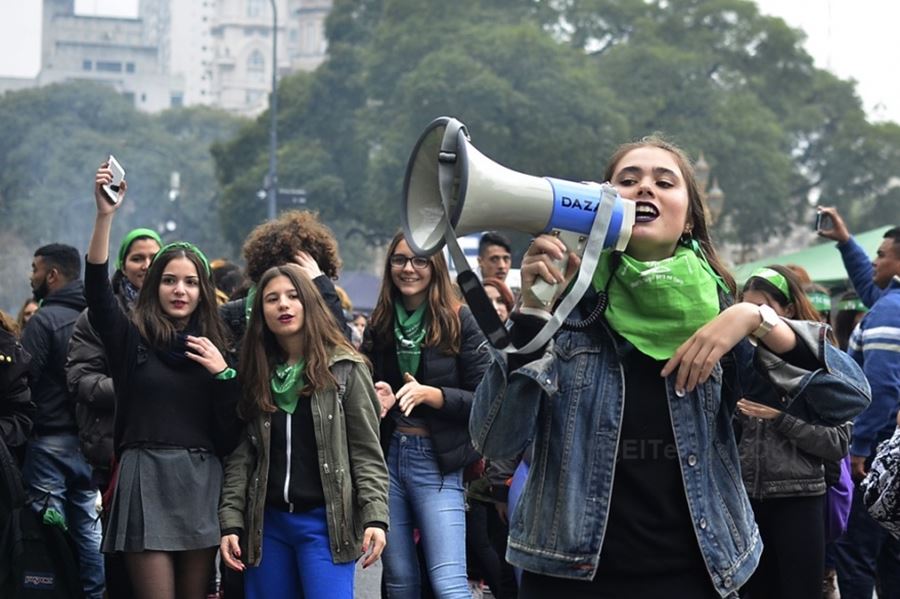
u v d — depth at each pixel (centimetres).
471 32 6594
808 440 657
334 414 646
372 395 660
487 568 848
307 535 641
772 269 726
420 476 720
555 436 407
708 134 6894
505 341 368
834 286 2464
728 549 403
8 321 855
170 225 5606
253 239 784
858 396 407
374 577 1121
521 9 7600
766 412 662
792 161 7788
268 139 7706
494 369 394
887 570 833
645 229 404
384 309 753
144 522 650
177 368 668
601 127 6450
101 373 769
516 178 362
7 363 782
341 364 653
